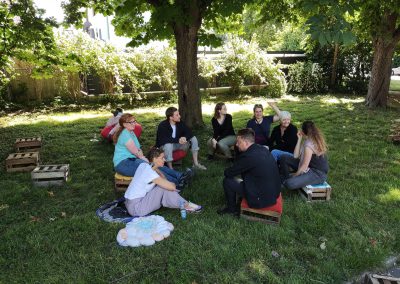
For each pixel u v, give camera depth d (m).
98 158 6.27
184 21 7.00
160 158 4.41
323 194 4.41
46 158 6.32
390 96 12.47
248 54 14.11
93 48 11.82
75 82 12.58
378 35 10.70
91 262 3.19
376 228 3.80
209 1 7.39
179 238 3.54
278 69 14.54
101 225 3.83
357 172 5.46
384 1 7.73
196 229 3.70
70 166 5.89
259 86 14.76
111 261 3.22
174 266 3.12
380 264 3.22
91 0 7.59
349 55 15.17
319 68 15.48
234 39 14.12
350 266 3.19
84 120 9.77
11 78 11.24
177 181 4.78
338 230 3.77
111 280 2.98
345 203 4.33
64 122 9.49
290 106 11.81
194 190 4.80
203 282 2.94
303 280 2.97
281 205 3.87
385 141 7.24
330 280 3.00
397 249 3.46
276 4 9.34
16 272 3.08
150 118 9.95
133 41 8.37
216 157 6.27
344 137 7.59
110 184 5.10
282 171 4.68
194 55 7.94
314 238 3.61
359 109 11.05
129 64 12.22
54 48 7.88
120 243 3.45
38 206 4.42
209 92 14.25
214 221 3.89
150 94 13.22
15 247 3.45
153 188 4.07
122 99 12.69
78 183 5.14
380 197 4.52
